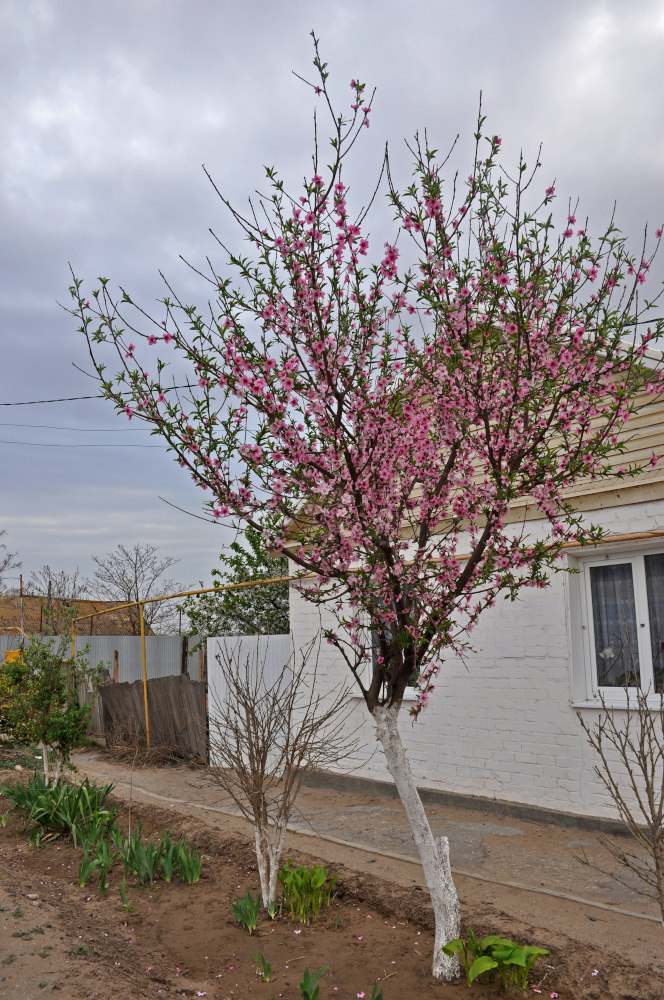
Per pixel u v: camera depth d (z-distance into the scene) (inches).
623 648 279.6
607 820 268.1
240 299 175.9
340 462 171.9
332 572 176.6
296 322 173.3
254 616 621.6
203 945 191.2
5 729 412.5
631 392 189.8
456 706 324.2
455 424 187.5
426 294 181.3
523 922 183.0
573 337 175.8
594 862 238.1
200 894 226.2
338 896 217.3
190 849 251.1
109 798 344.5
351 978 169.0
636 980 154.3
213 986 167.9
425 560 186.5
